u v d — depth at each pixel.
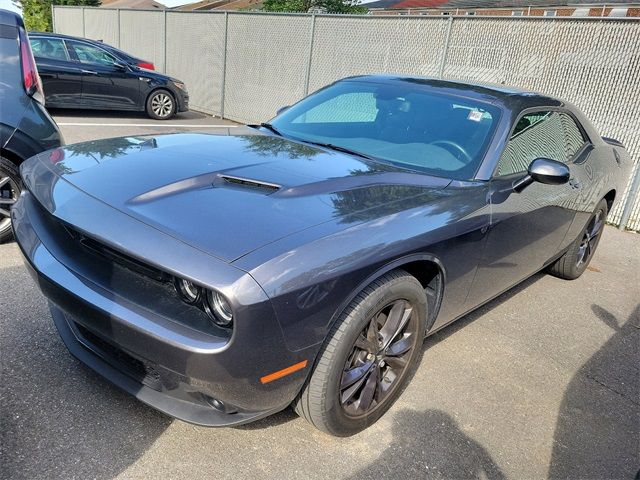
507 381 3.04
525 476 2.35
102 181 2.31
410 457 2.35
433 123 3.25
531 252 3.47
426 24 7.90
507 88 3.68
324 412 2.19
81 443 2.17
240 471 2.14
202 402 2.08
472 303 3.06
